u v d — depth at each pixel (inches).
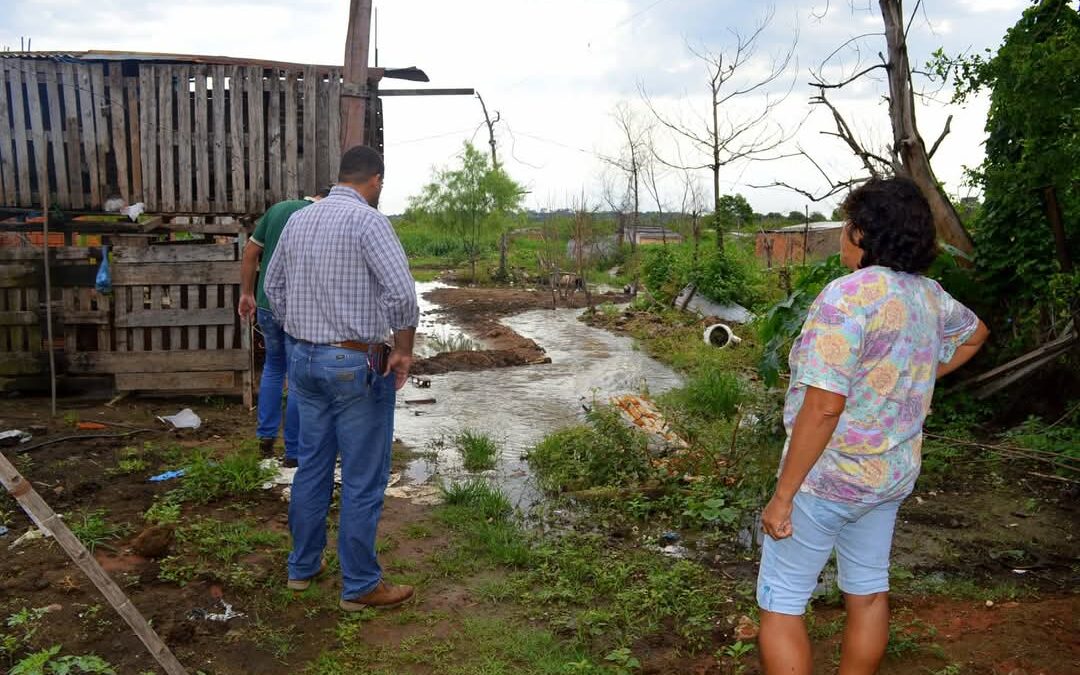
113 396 308.5
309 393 147.9
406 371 148.0
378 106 344.5
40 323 299.9
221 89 307.3
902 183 101.8
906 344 98.6
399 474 242.5
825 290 100.0
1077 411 278.4
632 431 255.0
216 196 311.0
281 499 209.9
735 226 903.7
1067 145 260.2
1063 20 287.9
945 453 263.0
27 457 230.2
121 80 306.0
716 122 733.9
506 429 305.0
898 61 338.3
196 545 176.9
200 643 138.7
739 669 133.0
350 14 310.3
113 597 110.0
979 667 134.6
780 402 270.8
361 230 140.5
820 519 101.5
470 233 1364.4
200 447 253.3
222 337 308.0
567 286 991.0
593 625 148.6
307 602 155.0
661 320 654.5
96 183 309.7
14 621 138.5
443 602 158.2
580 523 205.5
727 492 217.3
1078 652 138.6
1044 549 192.5
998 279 318.3
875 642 108.6
